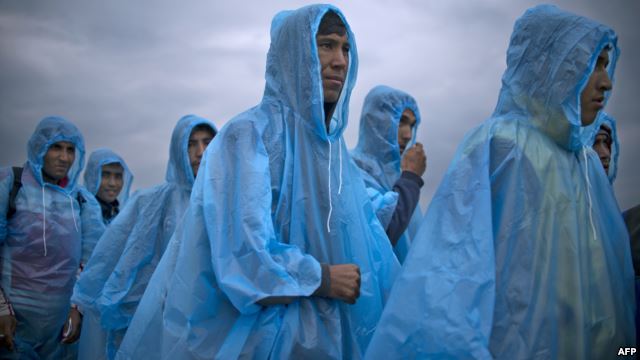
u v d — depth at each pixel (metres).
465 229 2.27
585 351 2.23
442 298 2.19
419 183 3.41
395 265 2.91
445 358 2.13
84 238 4.71
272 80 2.84
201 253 2.54
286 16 2.91
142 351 2.78
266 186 2.54
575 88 2.41
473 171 2.36
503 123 2.46
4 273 4.29
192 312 2.49
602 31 2.41
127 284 3.93
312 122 2.72
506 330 2.23
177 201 4.16
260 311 2.47
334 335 2.52
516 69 2.55
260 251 2.41
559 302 2.27
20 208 4.38
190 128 4.20
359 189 2.94
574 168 2.47
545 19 2.51
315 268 2.46
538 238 2.30
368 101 4.34
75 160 4.78
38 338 4.35
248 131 2.64
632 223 3.29
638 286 2.99
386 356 2.23
